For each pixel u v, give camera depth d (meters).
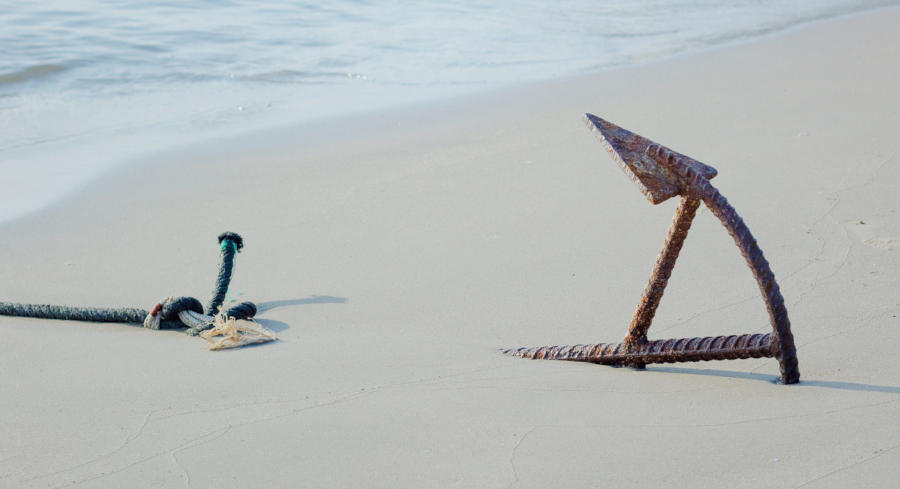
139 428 3.56
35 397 3.95
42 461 3.32
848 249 5.06
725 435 3.15
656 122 8.73
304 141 9.17
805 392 3.42
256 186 7.65
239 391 3.89
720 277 4.91
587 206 6.50
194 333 4.75
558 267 5.38
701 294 4.70
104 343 4.69
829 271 4.77
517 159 7.92
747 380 3.62
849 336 3.95
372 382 3.89
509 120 9.49
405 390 3.78
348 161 8.27
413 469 3.07
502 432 3.30
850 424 3.14
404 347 4.34
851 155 6.93
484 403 3.58
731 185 6.50
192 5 16.73
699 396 3.50
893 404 3.27
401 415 3.52
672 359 3.69
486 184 7.24
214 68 12.80
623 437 3.20
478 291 5.12
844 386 3.46
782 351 3.42
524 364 4.04
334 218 6.65
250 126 9.98
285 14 16.45
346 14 16.66
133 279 5.70
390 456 3.18
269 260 5.87
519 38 14.91
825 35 13.28
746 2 18.45
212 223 6.76
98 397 3.92
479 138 8.80
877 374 3.54
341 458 3.19
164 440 3.43
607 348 3.88
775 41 13.33
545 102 10.27
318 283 5.42
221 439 3.40
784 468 2.90
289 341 4.55
